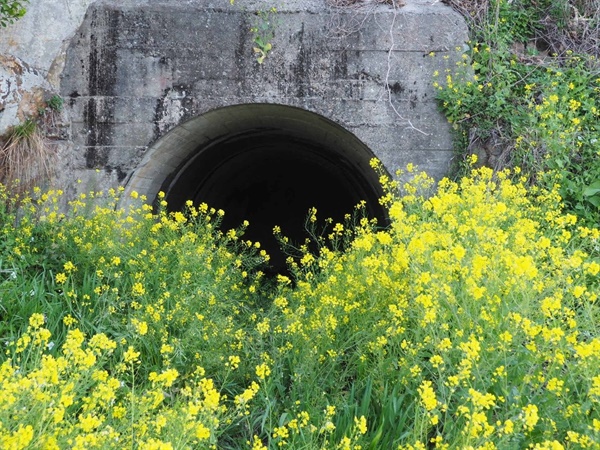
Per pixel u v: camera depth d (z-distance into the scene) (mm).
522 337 3645
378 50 6387
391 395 3652
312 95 6398
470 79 6367
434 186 6328
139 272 5363
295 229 12688
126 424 3006
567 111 6172
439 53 6395
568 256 4652
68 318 3715
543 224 5457
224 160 9555
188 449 2764
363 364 4094
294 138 9016
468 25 6516
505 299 3723
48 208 5938
